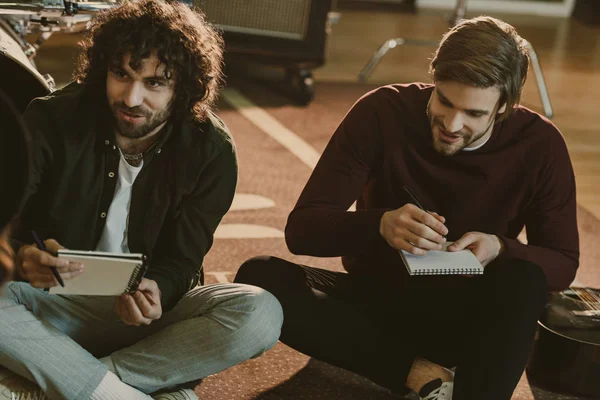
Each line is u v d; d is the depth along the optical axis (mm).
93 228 1683
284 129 3959
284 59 4312
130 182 1682
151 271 1699
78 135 1632
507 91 1715
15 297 1699
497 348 1701
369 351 1820
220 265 2562
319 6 4258
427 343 1938
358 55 5684
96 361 1613
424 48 6105
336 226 1828
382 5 7445
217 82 1736
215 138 1704
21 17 2256
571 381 2049
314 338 1817
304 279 1876
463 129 1743
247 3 4223
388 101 1916
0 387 1603
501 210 1922
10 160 1295
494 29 1700
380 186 1943
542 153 1882
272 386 1991
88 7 2145
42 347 1577
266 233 2828
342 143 1933
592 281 2693
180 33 1559
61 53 4840
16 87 2070
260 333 1689
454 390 1738
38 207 1681
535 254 1865
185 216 1727
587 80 5551
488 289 1749
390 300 1933
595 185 3619
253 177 3311
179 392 1706
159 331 1716
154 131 1635
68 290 1540
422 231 1715
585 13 7512
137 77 1543
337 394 1992
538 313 1735
